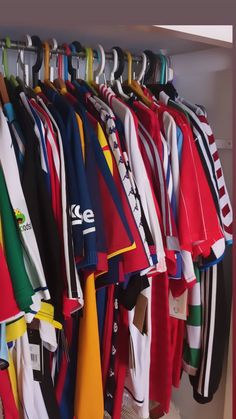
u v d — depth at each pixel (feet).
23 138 2.93
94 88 3.73
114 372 3.65
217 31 3.15
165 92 4.10
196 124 3.88
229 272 4.32
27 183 2.82
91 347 3.21
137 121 3.46
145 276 3.34
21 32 3.55
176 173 3.54
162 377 3.83
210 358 4.17
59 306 2.94
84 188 2.94
